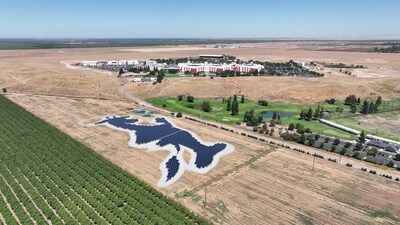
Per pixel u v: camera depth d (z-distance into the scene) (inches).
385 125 6038.4
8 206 3075.8
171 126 5511.8
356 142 5098.4
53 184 3440.0
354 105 7081.7
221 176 3732.8
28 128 5113.2
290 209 3115.2
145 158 4205.2
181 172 3826.3
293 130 5659.5
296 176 3750.0
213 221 2915.8
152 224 2819.9
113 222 2851.9
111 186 3422.7
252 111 6254.9
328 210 3105.3
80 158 4099.4
